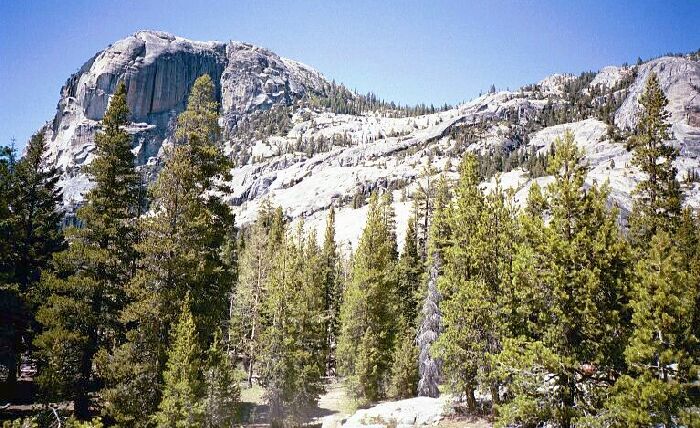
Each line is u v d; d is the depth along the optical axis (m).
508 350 16.44
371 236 38.44
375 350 34.16
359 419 27.09
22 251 33.34
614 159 129.75
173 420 20.47
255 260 50.25
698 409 13.12
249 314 46.84
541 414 15.52
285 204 188.25
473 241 23.59
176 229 25.27
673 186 29.64
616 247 15.43
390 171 197.00
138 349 23.08
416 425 24.33
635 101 187.25
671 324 13.24
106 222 26.53
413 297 46.66
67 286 24.81
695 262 16.69
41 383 23.25
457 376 24.22
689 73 189.25
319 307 48.44
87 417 24.64
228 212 28.16
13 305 31.44
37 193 34.66
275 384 30.14
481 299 21.97
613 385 14.99
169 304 23.61
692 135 148.12
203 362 23.05
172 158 26.62
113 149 27.94
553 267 15.75
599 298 15.27
